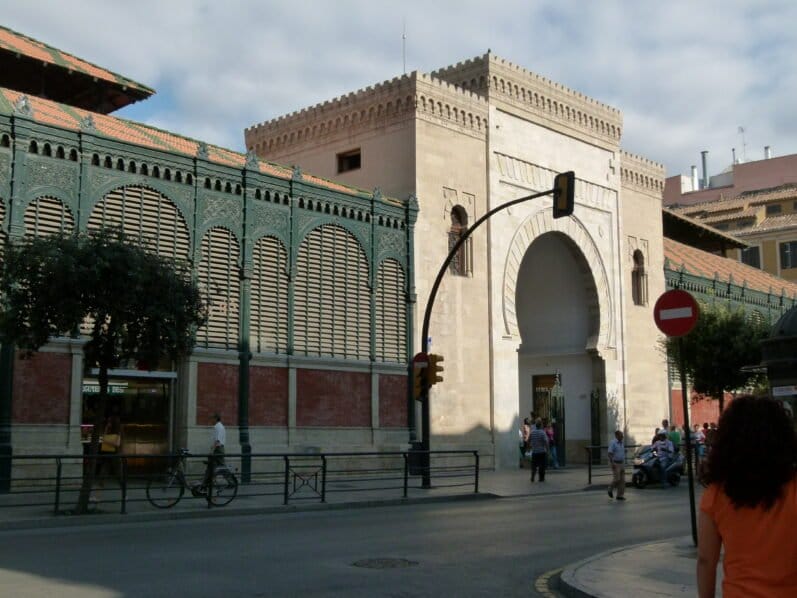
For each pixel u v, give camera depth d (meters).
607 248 40.75
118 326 17.09
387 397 29.45
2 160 21.03
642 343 42.31
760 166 82.56
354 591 9.82
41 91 26.91
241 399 25.27
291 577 10.64
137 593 9.48
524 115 36.59
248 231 25.86
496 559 12.44
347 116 34.19
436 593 9.83
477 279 33.66
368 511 19.58
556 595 10.00
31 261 16.75
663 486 27.72
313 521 17.20
